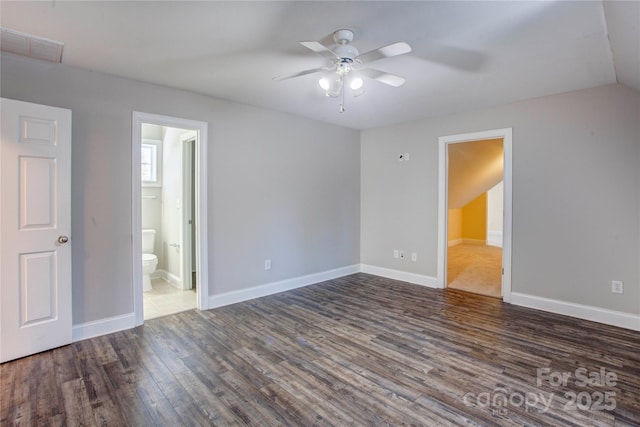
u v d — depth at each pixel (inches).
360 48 90.7
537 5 69.5
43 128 95.4
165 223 185.6
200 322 121.6
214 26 79.2
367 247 201.2
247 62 100.2
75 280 105.2
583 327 117.0
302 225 170.9
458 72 107.0
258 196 151.6
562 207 129.6
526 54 93.4
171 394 77.2
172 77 112.8
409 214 179.3
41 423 67.2
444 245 165.9
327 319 124.9
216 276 138.5
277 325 118.9
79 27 79.4
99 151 109.0
